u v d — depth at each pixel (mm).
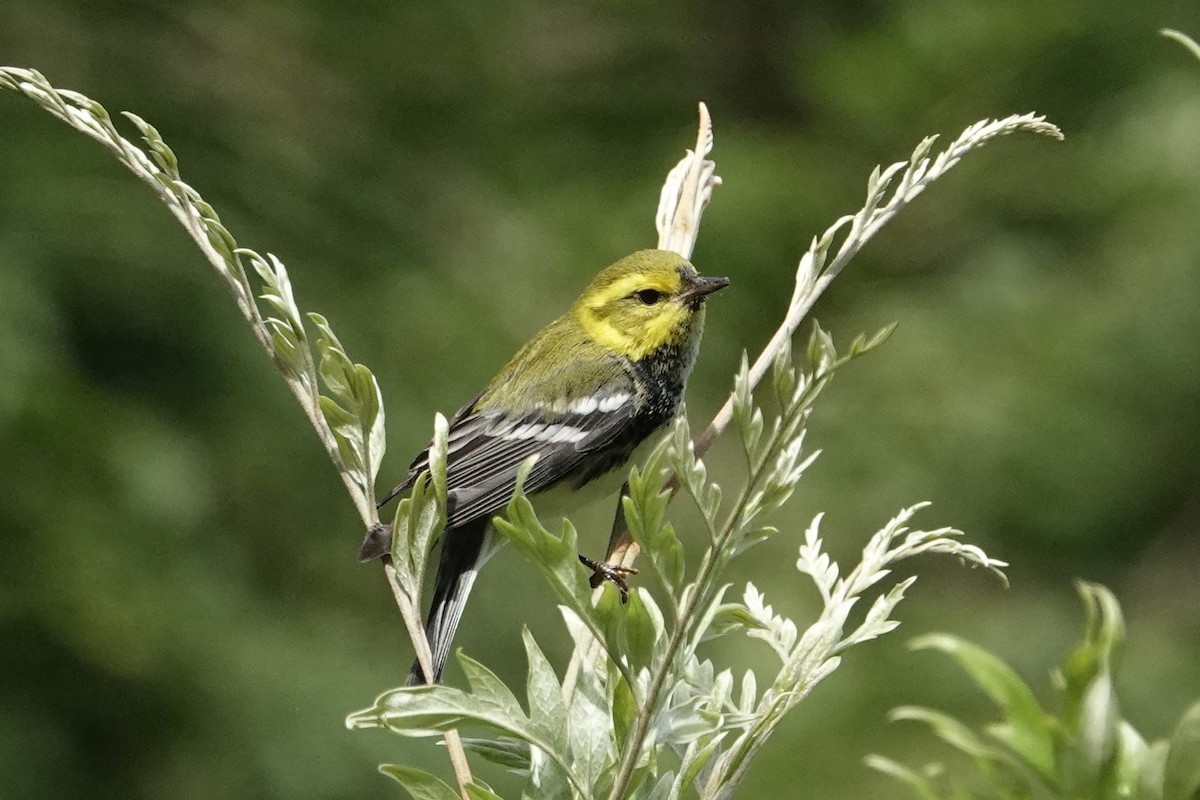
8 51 13828
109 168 13047
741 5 18547
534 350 7812
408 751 11977
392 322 13695
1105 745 2936
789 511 14688
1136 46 16391
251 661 11914
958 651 3033
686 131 17406
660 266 7609
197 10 14953
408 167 15312
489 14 16641
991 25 16516
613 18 18328
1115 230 15930
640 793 3984
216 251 4738
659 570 3699
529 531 3727
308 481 12867
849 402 15234
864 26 18062
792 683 4090
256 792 11547
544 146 16672
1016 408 14820
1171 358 14812
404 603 4316
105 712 11562
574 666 4137
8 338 11453
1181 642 14164
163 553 11898
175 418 12523
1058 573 14875
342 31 15508
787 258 16188
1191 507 14977
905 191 4992
